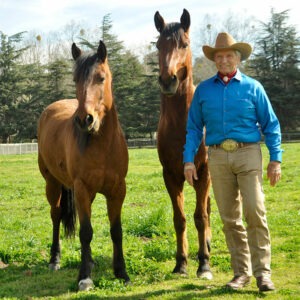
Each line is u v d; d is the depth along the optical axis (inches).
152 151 1280.8
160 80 194.9
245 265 177.5
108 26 1972.2
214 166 175.2
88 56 185.9
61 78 2052.2
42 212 406.3
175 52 196.1
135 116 1924.2
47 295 183.9
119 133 200.5
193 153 181.0
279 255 227.8
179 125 206.2
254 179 168.6
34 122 1996.8
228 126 170.9
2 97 2005.4
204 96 176.7
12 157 1205.1
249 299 161.5
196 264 224.5
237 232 177.2
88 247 192.1
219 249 248.5
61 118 242.4
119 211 203.6
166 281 195.0
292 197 411.2
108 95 190.1
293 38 2015.3
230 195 175.6
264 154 865.5
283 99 1886.1
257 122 176.9
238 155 170.1
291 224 297.4
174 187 211.8
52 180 241.6
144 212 350.0
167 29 201.8
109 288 185.2
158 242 259.4
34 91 2036.2
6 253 244.8
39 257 243.8
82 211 192.5
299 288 176.7
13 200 481.7
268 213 346.3
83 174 191.5
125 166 203.3
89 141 189.3
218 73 176.9
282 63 2006.6
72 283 195.6
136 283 192.2
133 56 2191.2
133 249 245.8
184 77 205.5
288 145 1195.9
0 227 334.6
